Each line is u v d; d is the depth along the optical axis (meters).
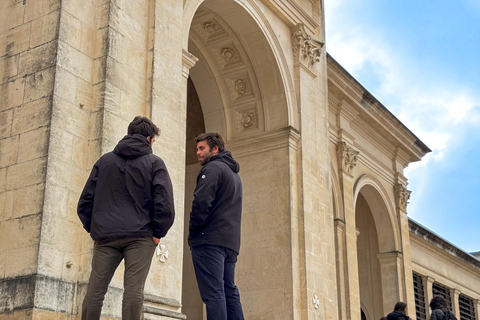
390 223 30.86
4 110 10.95
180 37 13.20
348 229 26.34
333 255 18.69
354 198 27.89
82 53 11.21
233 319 8.13
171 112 12.41
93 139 10.85
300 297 16.86
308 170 18.42
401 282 30.31
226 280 8.23
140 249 7.14
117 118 11.20
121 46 11.68
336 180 26.66
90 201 7.45
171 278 11.53
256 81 18.98
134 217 7.18
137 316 6.96
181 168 12.79
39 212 9.88
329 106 27.06
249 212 18.03
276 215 17.59
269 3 18.41
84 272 10.11
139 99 11.88
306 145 18.62
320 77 20.31
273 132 18.30
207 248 7.95
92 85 11.23
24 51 11.13
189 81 20.62
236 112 19.25
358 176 28.81
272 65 18.55
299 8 19.64
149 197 7.34
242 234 17.92
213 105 19.58
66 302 9.80
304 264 17.09
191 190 20.48
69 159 10.50
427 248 36.81
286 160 17.95
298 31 19.33
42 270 9.62
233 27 18.28
